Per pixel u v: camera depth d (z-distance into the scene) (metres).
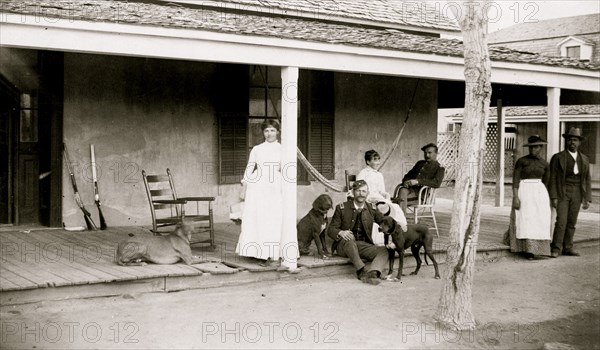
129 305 6.50
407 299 7.11
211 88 10.96
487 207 16.70
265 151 7.72
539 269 9.08
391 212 8.62
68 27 6.29
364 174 9.41
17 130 10.04
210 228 8.52
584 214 15.61
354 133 12.43
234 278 7.37
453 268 6.18
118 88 10.20
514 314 6.75
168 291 6.97
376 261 7.88
